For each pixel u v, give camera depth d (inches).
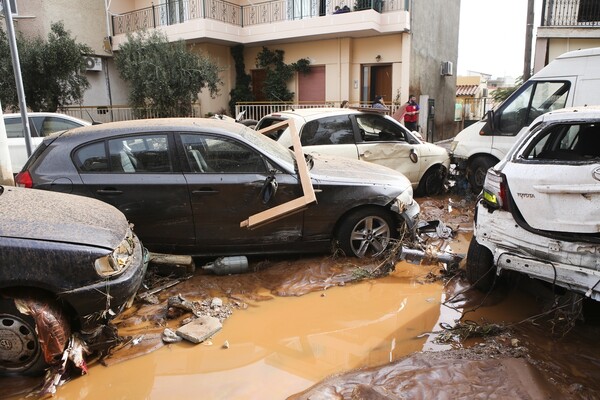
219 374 130.0
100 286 126.9
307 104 702.5
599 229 132.6
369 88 712.4
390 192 203.0
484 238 157.8
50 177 180.2
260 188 188.4
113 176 182.7
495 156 321.1
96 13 728.3
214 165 188.4
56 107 581.3
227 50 758.5
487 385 117.9
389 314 163.2
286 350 141.7
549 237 140.4
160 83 584.4
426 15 707.4
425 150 320.2
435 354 135.2
